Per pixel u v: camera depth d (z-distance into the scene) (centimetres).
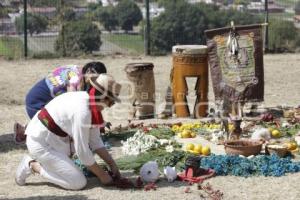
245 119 1359
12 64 2300
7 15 2525
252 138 1184
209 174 966
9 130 1334
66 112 904
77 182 919
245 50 1380
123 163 1019
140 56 2492
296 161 1048
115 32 2573
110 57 2462
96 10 2588
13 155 1133
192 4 2597
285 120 1359
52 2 2545
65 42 2514
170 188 922
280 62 2322
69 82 1044
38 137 916
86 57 2459
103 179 927
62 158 921
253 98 1386
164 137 1213
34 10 2525
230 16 2573
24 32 2452
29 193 917
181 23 2533
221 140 1179
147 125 1313
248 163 992
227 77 1384
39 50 2516
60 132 916
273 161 1008
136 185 926
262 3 2698
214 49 1388
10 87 1862
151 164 947
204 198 876
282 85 1850
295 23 2684
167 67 2195
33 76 2047
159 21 2533
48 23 2522
